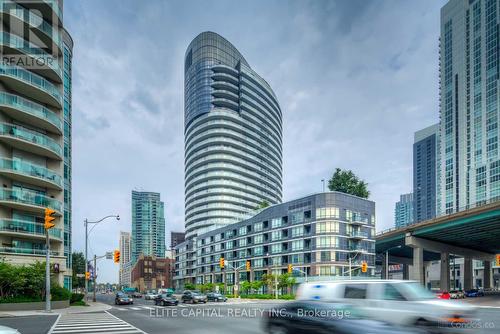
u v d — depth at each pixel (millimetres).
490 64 146375
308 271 80250
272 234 94125
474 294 70625
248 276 101188
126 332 15141
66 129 57969
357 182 100438
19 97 38094
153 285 191625
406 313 9273
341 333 10203
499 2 145375
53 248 41656
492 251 102000
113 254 44156
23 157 39969
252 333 14297
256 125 172250
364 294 10250
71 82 61312
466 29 159375
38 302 33250
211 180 156375
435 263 159125
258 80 178375
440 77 172250
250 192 162125
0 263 33062
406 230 81000
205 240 133875
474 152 148375
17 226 36844
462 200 150875
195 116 170750
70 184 59094
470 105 152875
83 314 26719
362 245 82375
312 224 82000
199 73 174500
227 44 184875
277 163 184000
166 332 14875
